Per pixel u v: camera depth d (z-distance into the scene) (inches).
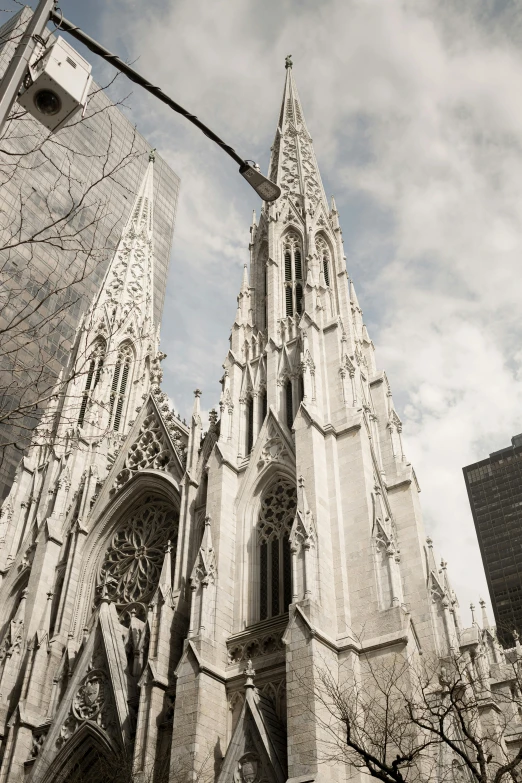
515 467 7086.6
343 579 1561.3
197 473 2068.2
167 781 1357.0
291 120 3147.1
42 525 2279.8
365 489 1692.9
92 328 2856.8
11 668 1893.5
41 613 2048.5
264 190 858.8
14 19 2970.0
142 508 2219.5
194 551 1882.4
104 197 4623.5
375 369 2418.8
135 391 2758.4
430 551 1908.2
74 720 1635.1
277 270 2438.5
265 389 2128.4
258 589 1700.3
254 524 1815.9
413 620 1734.7
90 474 2331.4
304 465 1744.6
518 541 6599.4
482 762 1034.1
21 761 1686.8
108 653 1679.4
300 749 1258.0
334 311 2377.0
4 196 3112.7
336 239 2640.3
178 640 1675.7
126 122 5639.8
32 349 2938.0
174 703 1501.0
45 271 3447.3
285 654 1461.6
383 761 1048.8
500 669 2191.2
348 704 1304.1
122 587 2068.2
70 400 2583.7
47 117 666.2
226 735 1457.9
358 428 1812.3
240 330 2346.2
